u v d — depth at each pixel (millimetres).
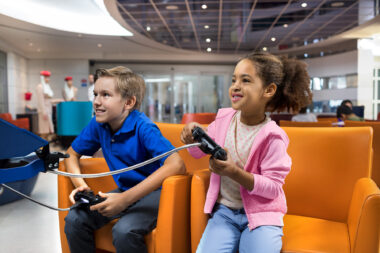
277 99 1314
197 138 1085
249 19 8820
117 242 1276
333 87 12750
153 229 1332
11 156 784
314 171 1504
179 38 11109
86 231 1394
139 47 12500
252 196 1189
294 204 1532
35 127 10227
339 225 1380
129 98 1475
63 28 9656
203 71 14500
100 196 1309
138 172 1501
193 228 1297
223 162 1052
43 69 13531
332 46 12656
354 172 1437
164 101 14531
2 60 11664
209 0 7188
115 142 1511
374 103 11844
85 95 13594
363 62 11688
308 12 8219
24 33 10000
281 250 1150
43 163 877
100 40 11219
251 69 1188
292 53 13758
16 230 2404
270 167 1171
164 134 1843
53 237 2277
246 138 1267
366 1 7367
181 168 1395
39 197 3277
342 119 4730
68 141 7449
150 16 8438
